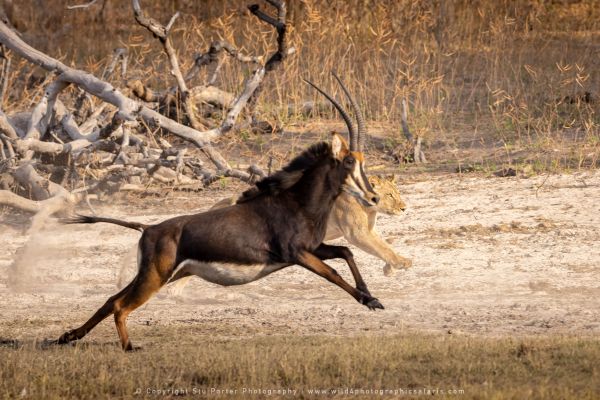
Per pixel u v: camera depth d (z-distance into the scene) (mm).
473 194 47906
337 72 64625
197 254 26109
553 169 50906
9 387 23078
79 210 48219
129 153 51250
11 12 81875
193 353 25266
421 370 23422
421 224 43562
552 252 38781
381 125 61875
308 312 31953
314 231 26625
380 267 38438
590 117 57375
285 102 64000
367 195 27016
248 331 29172
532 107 62938
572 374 22594
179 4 85625
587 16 85750
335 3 73500
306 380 22750
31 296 34938
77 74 51062
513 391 20781
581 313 30609
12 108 63062
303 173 26672
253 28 73188
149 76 68812
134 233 44594
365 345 25188
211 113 61812
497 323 29562
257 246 26266
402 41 71375
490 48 72500
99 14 86062
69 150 49062
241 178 49969
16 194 47469
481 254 38969
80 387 22953
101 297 34875
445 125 61938
